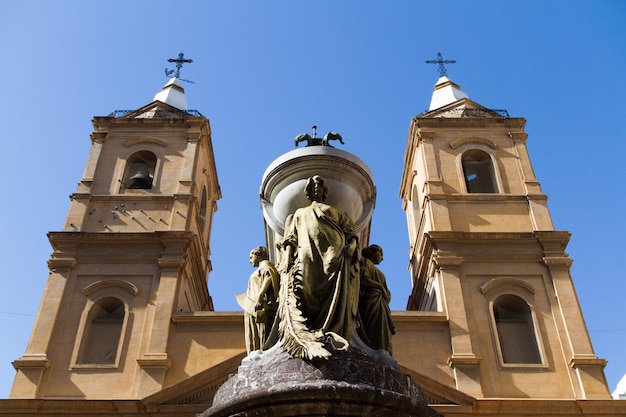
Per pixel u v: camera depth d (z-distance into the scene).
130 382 20.34
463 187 26.58
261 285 5.38
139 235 24.14
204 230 29.48
